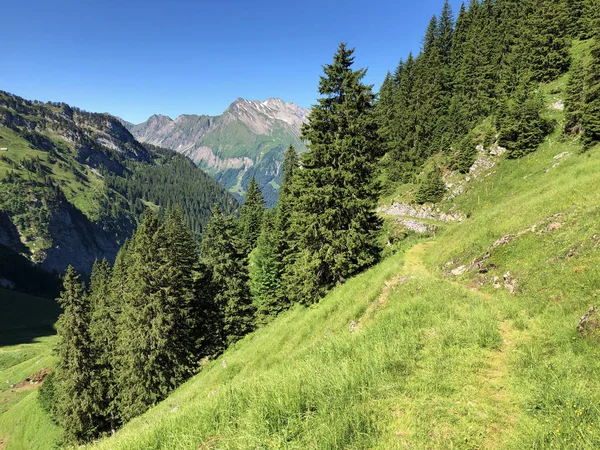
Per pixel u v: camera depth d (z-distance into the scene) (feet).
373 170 70.85
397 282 53.31
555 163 112.98
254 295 140.67
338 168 68.69
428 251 72.43
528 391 19.38
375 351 27.66
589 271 30.76
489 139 150.00
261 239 141.79
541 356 23.32
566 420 15.66
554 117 130.62
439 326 31.68
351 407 19.21
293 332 61.26
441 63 246.06
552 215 46.19
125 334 99.50
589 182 51.08
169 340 100.63
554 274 34.83
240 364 65.41
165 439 20.57
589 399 16.99
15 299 389.39
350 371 23.82
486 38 208.74
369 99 67.77
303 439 16.89
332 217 69.41
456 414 18.15
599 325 23.27
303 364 29.04
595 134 98.63
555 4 162.71
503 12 226.38
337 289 68.28
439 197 158.20
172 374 98.68
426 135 206.08
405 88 242.37
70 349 111.65
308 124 71.87
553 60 151.53
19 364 241.55
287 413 19.20
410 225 152.87
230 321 118.93
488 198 130.93
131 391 96.37
